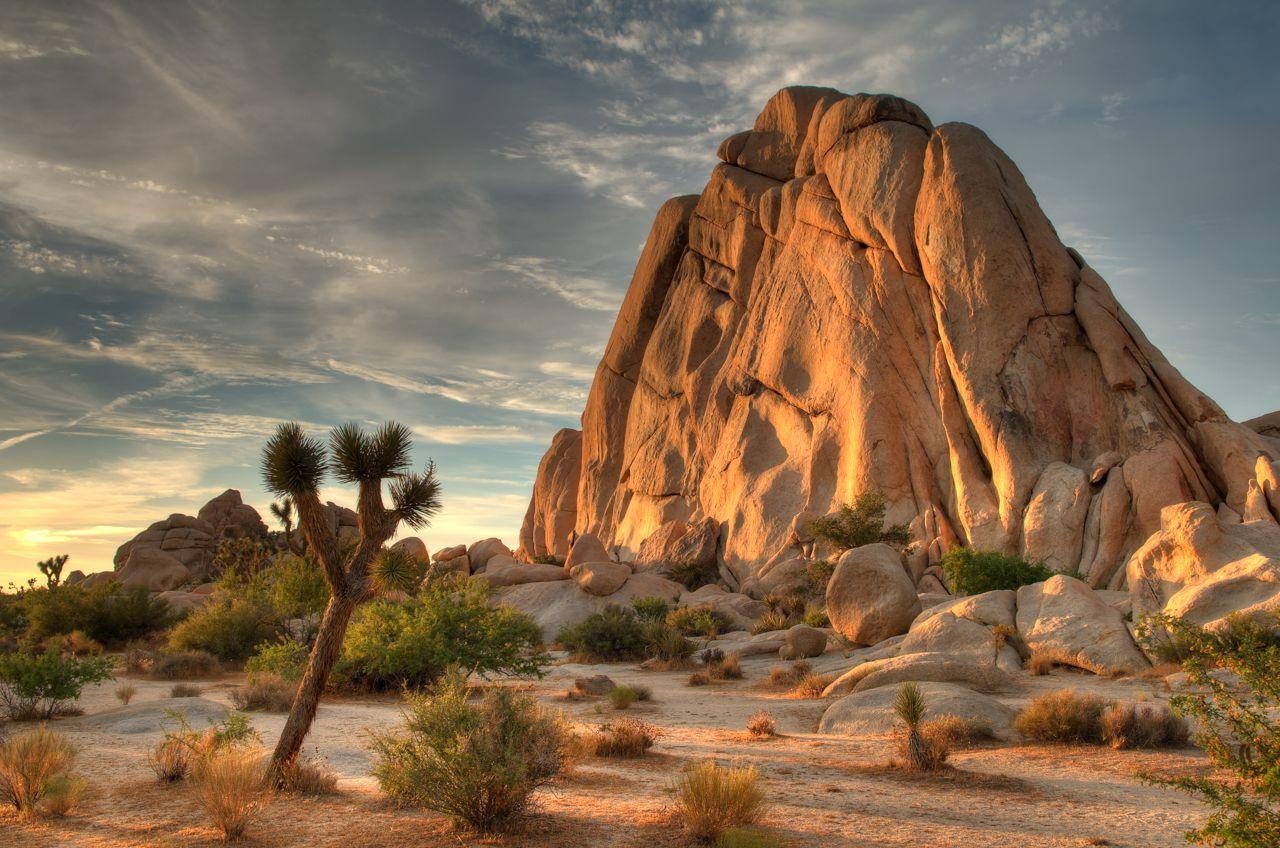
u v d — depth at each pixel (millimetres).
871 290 49031
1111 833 7254
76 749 10359
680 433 67812
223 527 76125
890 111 52188
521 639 20688
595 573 43844
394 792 8078
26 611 36562
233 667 25328
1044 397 39312
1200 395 37156
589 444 84625
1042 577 27500
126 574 65375
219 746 9875
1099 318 39750
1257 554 17969
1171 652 16703
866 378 47406
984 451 40094
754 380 57844
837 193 53375
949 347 42375
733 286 66750
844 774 10000
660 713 16516
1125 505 34031
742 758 11086
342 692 18547
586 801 8500
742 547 52562
